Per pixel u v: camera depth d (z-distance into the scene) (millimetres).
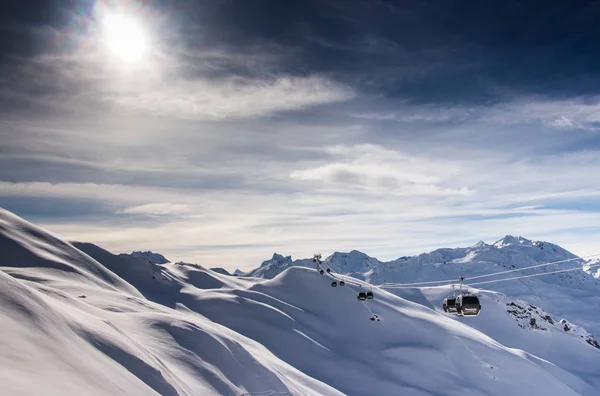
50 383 18953
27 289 28844
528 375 149625
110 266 198750
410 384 131625
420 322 175250
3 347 20109
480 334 184875
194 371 52625
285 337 142375
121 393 24000
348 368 133250
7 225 133375
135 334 56438
